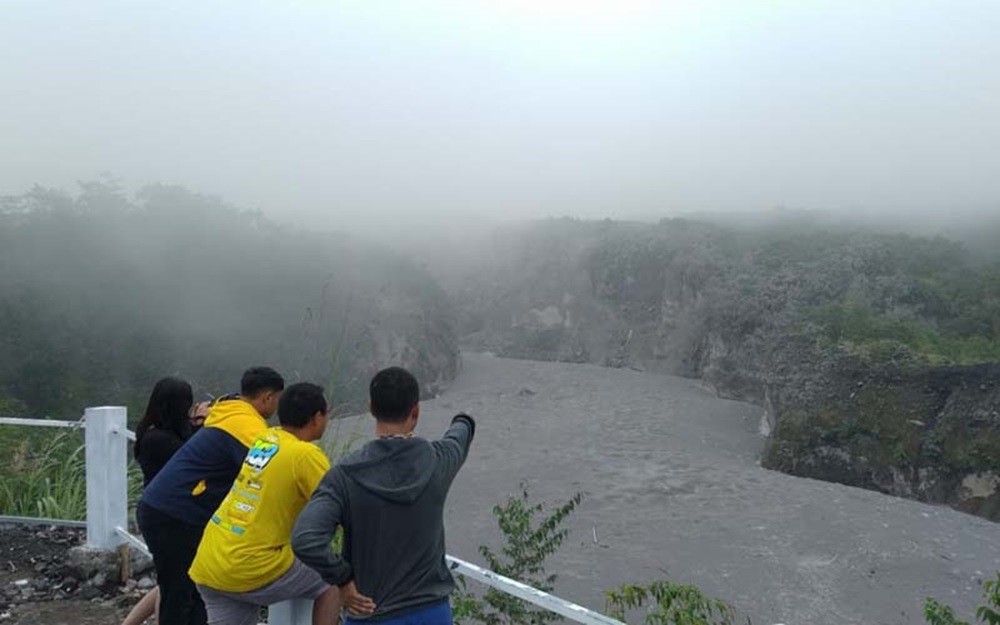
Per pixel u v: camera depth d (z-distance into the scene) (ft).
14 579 21.76
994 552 55.72
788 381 96.37
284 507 12.89
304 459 12.83
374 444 11.03
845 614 44.60
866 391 84.53
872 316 103.65
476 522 58.49
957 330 103.19
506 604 21.27
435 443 11.63
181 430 17.53
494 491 70.69
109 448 21.81
